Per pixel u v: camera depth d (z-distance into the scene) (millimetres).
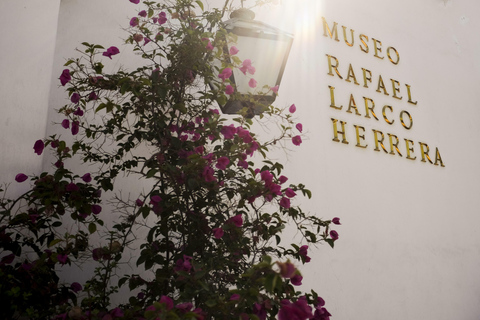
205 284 1690
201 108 2400
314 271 3365
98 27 2986
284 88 3691
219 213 2139
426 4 5035
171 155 2209
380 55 4457
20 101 2229
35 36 2344
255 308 1619
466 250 4332
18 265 1833
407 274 3855
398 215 4008
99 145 2746
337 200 3689
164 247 2096
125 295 2588
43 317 1761
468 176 4652
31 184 2195
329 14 4211
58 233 2428
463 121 4848
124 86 2021
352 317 3432
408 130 4391
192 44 2223
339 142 3869
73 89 2168
